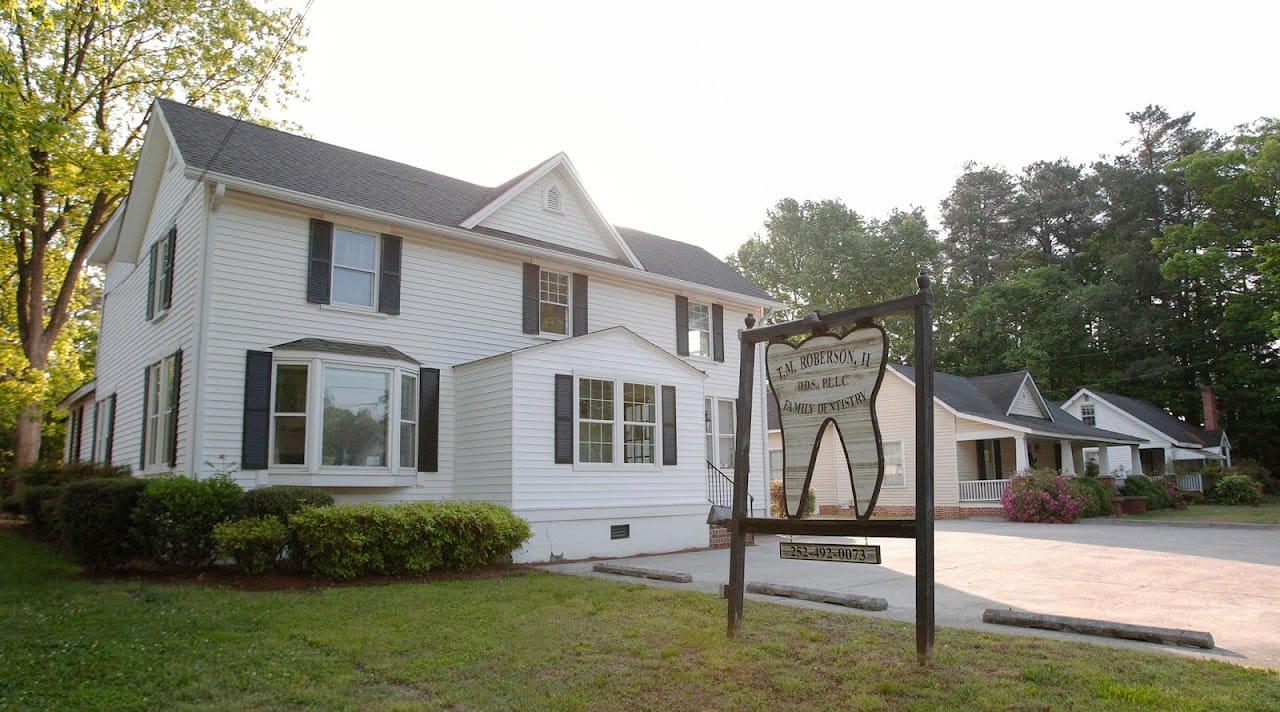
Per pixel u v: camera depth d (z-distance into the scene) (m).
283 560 10.16
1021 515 22.62
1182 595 8.47
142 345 14.65
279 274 12.25
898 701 4.66
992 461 28.47
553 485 13.19
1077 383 44.44
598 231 17.09
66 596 8.45
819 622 6.83
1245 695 4.49
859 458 5.89
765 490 19.19
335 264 12.92
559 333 15.82
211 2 21.61
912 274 44.34
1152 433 35.94
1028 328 43.66
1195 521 21.31
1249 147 36.28
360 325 12.99
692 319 18.62
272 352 11.86
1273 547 13.93
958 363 44.44
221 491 10.11
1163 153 47.97
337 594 8.68
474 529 10.68
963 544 14.96
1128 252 43.94
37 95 17.38
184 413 11.55
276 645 6.39
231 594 8.63
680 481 15.28
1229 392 41.94
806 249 45.19
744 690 5.02
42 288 20.73
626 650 6.07
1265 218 34.06
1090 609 7.64
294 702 5.11
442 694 5.20
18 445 20.56
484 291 14.70
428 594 8.70
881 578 10.06
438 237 14.15
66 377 23.31
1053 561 11.90
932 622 5.30
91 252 19.14
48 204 20.69
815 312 6.23
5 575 10.02
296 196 12.20
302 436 11.84
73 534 10.13
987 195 52.84
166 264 13.52
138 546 10.12
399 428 12.69
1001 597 8.43
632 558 13.53
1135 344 42.97
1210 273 35.69
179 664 5.86
